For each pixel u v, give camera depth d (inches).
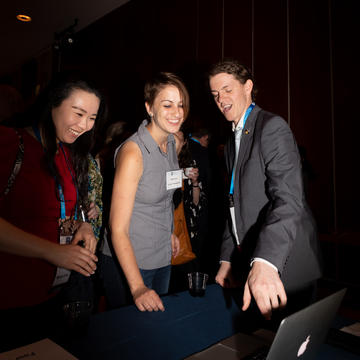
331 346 34.7
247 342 35.0
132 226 56.1
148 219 57.0
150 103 55.8
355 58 118.2
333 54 124.3
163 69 189.3
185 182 98.0
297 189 45.1
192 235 99.9
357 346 34.2
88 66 246.5
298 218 42.8
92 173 64.1
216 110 154.5
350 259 107.4
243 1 152.7
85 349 32.9
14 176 40.6
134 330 37.5
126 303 56.8
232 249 58.6
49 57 284.2
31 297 43.2
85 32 248.8
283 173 45.8
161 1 190.5
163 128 55.4
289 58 137.0
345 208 122.1
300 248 46.6
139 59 204.8
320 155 128.9
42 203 44.3
